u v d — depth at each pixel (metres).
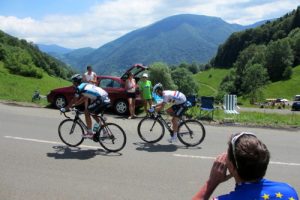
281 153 9.68
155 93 10.03
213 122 15.05
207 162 8.25
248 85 116.38
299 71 133.62
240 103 109.75
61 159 8.09
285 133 13.18
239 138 2.13
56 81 102.44
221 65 192.62
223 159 2.23
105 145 8.98
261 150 2.06
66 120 9.38
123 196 5.95
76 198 5.80
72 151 8.86
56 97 17.19
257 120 15.65
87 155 8.52
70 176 6.91
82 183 6.52
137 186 6.45
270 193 2.10
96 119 9.02
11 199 5.69
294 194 2.13
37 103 18.72
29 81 85.31
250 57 144.88
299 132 13.53
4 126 11.84
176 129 9.94
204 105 15.84
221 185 6.66
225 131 12.91
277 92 123.31
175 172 7.37
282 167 8.21
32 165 7.55
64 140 9.43
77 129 9.29
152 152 9.09
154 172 7.32
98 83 16.58
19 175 6.89
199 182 6.78
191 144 9.98
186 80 128.12
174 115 9.89
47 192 6.03
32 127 11.80
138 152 9.03
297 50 144.38
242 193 2.12
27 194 5.92
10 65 90.50
